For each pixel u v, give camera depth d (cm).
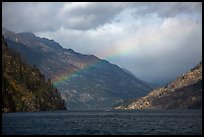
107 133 11981
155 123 17175
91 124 16838
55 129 13675
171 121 18712
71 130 13250
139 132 12269
